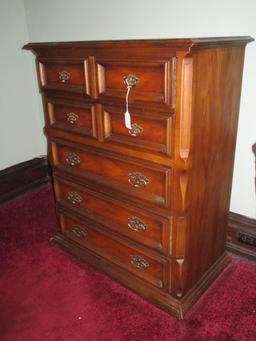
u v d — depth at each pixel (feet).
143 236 4.77
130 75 3.92
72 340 4.50
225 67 4.12
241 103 5.32
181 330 4.56
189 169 3.98
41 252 6.39
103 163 4.87
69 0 6.97
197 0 5.17
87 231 5.75
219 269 5.58
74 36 7.26
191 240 4.56
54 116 5.35
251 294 5.15
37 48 4.91
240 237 5.98
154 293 4.96
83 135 4.91
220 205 5.19
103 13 6.48
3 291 5.42
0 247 6.59
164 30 5.72
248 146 5.49
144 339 4.44
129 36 6.26
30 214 7.88
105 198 5.05
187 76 3.45
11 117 8.50
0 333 4.65
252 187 5.68
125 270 5.35
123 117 4.28
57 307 5.07
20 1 7.95
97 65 4.21
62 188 5.91
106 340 4.46
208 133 4.20
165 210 4.33
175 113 3.67
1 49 7.89
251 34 4.85
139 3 5.86
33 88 8.83
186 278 4.74
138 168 4.41
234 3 4.84
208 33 5.25
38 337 4.57
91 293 5.30
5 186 8.50
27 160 9.14
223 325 4.62
